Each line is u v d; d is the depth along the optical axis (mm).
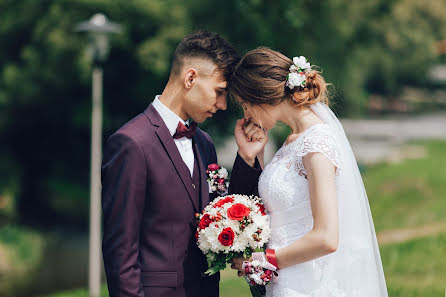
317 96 2518
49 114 16688
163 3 14547
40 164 17594
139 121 2545
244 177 2707
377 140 24875
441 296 4535
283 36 14711
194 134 2811
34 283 10648
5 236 13336
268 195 2535
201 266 2623
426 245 6566
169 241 2494
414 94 48625
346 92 19203
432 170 15242
